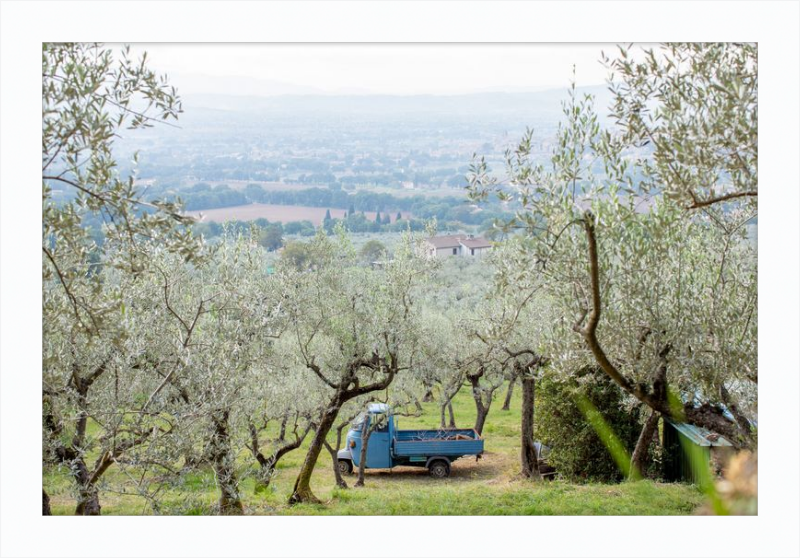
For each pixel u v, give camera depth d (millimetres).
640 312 8148
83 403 9844
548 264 7883
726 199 6871
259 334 11695
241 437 11391
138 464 8781
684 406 8195
